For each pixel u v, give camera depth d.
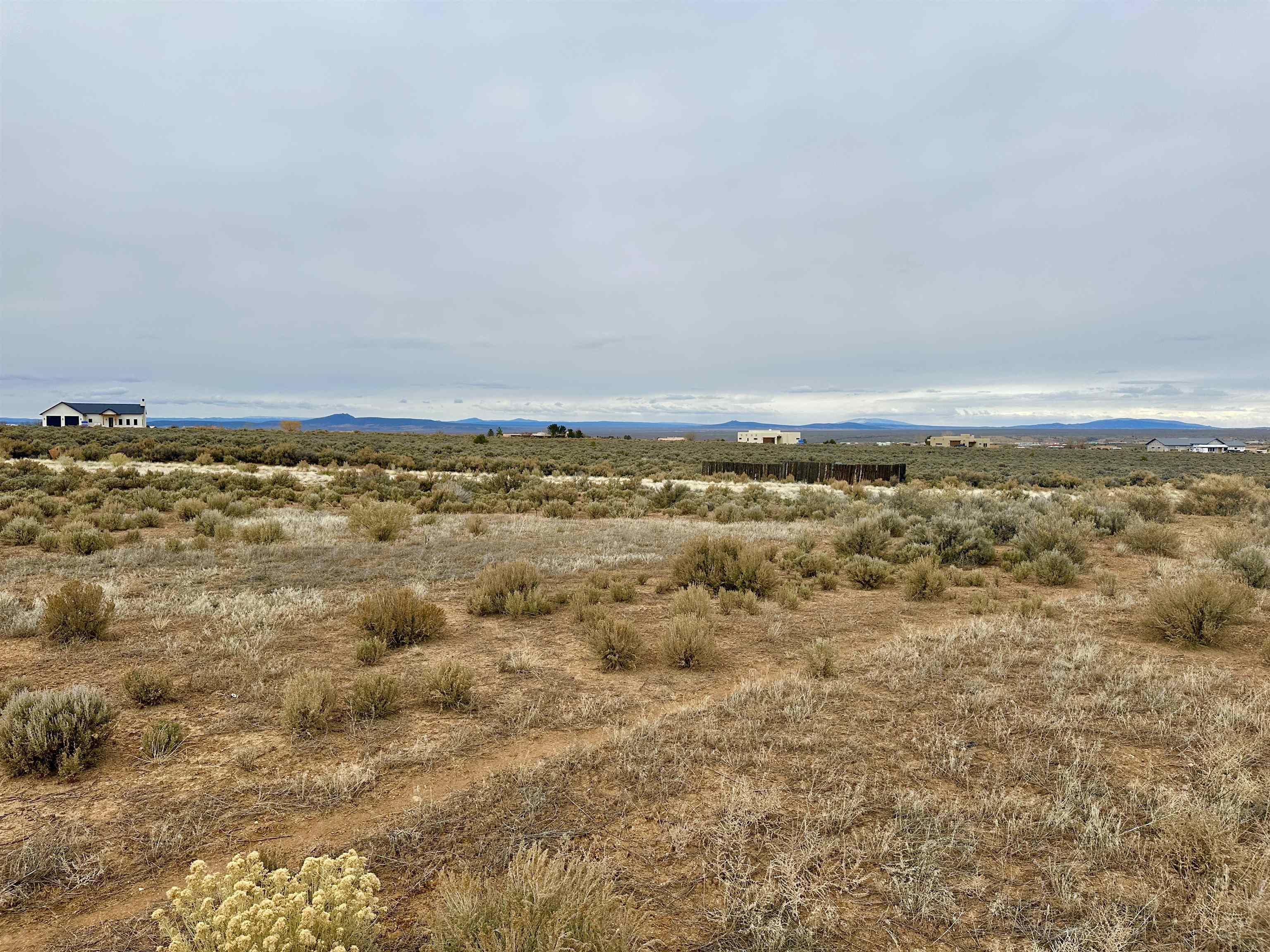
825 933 3.34
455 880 3.32
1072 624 9.29
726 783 4.81
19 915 3.43
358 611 8.77
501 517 21.66
